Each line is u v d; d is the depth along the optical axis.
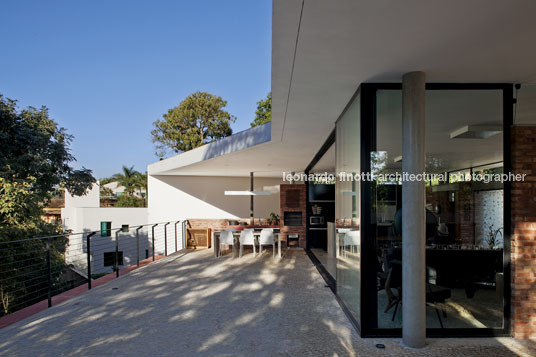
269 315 4.00
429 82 3.42
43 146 10.23
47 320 3.84
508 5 2.02
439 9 2.07
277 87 3.55
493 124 3.51
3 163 8.99
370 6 2.04
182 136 26.14
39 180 10.22
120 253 16.61
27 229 8.12
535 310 3.29
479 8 2.06
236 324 3.69
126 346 3.10
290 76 3.24
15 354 2.92
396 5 2.02
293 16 2.16
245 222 12.26
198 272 6.71
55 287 9.08
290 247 10.38
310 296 4.87
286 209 10.38
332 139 5.98
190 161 9.33
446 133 3.69
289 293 5.04
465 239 3.66
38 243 8.21
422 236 3.06
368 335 3.30
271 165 9.75
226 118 27.80
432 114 3.67
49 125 10.84
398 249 3.43
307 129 5.48
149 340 3.24
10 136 9.77
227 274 6.50
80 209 16.03
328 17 2.17
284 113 4.57
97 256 15.99
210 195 12.75
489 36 2.43
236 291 5.17
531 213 3.33
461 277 3.60
